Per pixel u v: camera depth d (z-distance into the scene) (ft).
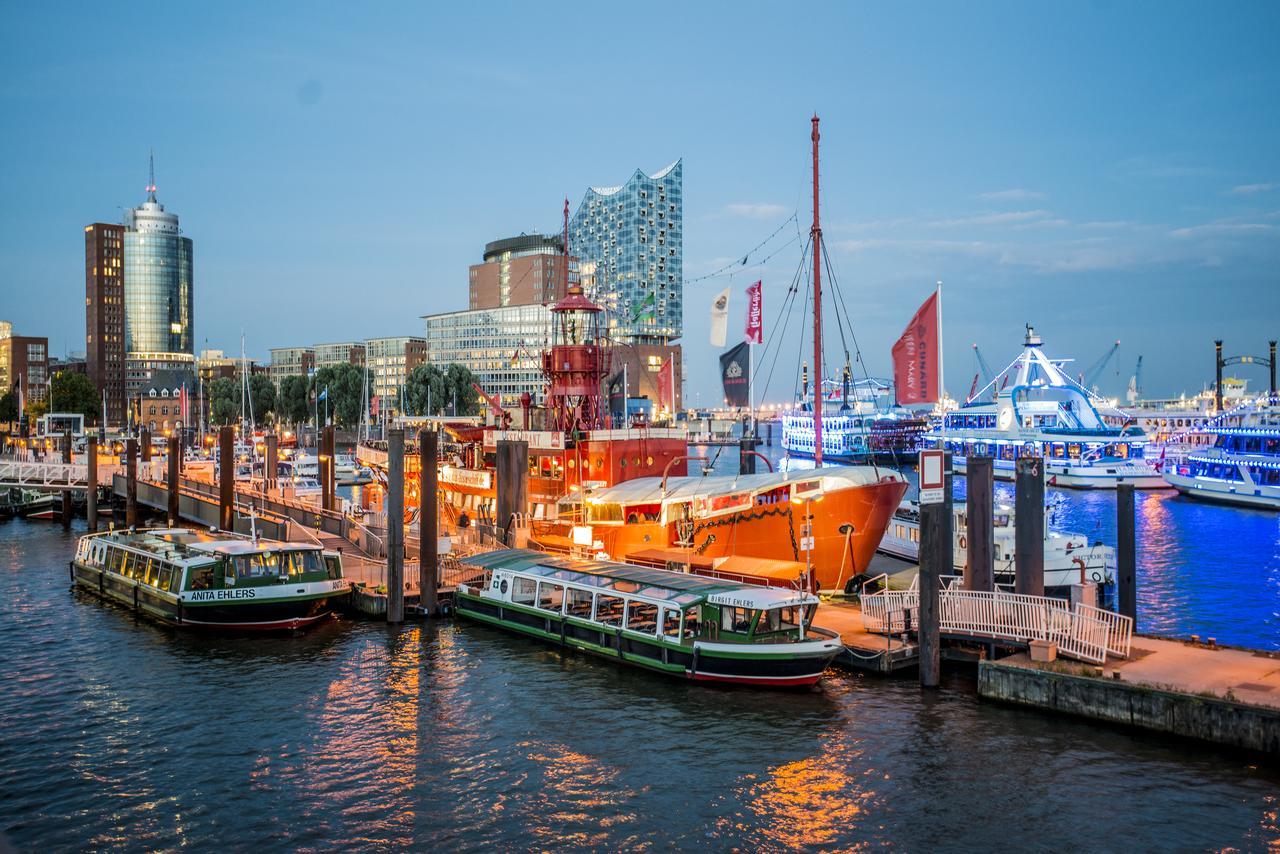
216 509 288.30
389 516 177.68
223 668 154.40
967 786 106.22
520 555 182.29
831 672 142.31
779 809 102.99
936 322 178.19
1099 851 93.20
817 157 200.85
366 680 147.13
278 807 105.09
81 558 222.89
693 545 192.95
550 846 96.27
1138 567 251.39
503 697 138.41
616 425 251.39
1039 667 126.21
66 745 122.62
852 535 179.42
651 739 121.80
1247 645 171.01
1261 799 100.73
